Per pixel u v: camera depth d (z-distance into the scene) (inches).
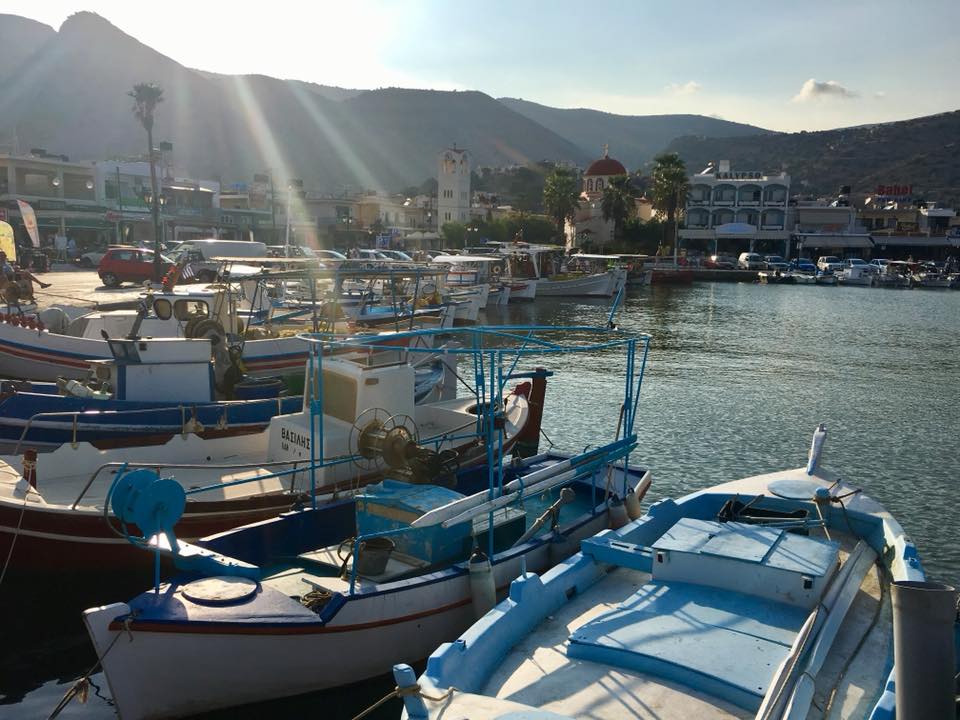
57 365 771.4
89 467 477.1
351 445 461.7
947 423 898.7
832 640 280.8
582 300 2440.9
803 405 984.3
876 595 334.6
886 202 4822.8
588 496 521.3
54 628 400.8
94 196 2647.6
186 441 514.3
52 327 990.4
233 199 3430.1
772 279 3484.3
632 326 1833.2
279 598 317.1
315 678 322.3
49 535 408.2
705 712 247.8
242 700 312.2
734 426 870.4
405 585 338.6
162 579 444.1
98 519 410.3
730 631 283.0
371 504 395.9
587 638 282.8
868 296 2972.4
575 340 1553.9
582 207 4160.9
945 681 207.3
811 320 2054.6
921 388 1110.4
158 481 316.5
